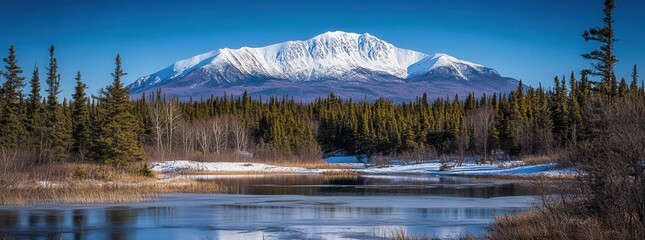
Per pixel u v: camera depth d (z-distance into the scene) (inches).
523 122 4163.4
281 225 1124.5
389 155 4697.3
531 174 2600.9
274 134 4916.3
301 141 4987.7
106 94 2615.7
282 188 2174.0
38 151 2800.2
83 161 2733.8
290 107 6624.0
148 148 4062.5
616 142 640.4
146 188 1882.4
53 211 1328.7
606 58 1878.7
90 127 3159.5
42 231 1045.8
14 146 2714.1
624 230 597.6
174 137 4525.1
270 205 1515.7
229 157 4151.1
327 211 1371.8
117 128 2529.5
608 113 685.9
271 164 4163.4
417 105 6466.5
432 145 4662.9
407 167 3897.6
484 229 1032.2
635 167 625.6
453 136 4431.6
